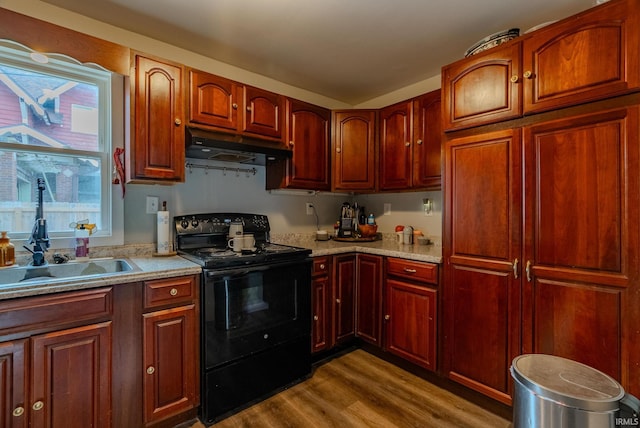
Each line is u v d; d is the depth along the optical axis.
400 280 2.28
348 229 3.09
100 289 1.43
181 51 2.28
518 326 1.67
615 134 1.37
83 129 1.92
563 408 0.93
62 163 1.87
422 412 1.82
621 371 1.36
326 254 2.42
